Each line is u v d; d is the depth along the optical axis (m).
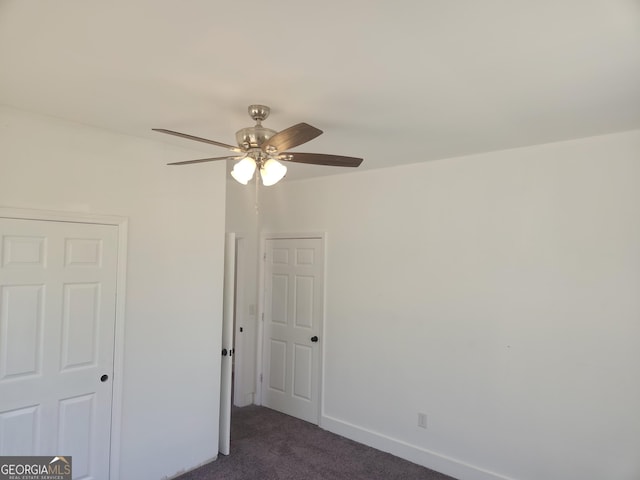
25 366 2.49
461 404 3.33
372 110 2.38
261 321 4.90
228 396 3.65
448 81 1.99
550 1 1.37
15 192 2.46
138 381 3.02
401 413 3.66
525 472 3.01
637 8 1.40
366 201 4.00
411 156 3.44
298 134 1.93
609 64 1.80
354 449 3.78
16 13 1.48
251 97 2.22
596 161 2.82
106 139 2.86
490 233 3.25
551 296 2.96
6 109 2.43
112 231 2.89
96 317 2.80
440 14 1.45
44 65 1.90
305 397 4.43
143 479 3.04
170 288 3.22
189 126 2.75
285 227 4.70
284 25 1.54
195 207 3.41
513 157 3.16
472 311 3.31
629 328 2.67
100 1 1.41
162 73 1.96
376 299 3.88
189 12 1.47
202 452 3.44
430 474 3.36
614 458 2.69
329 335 4.23
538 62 1.79
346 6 1.41
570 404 2.85
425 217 3.61
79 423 2.71
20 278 2.47
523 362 3.05
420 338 3.58
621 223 2.72
